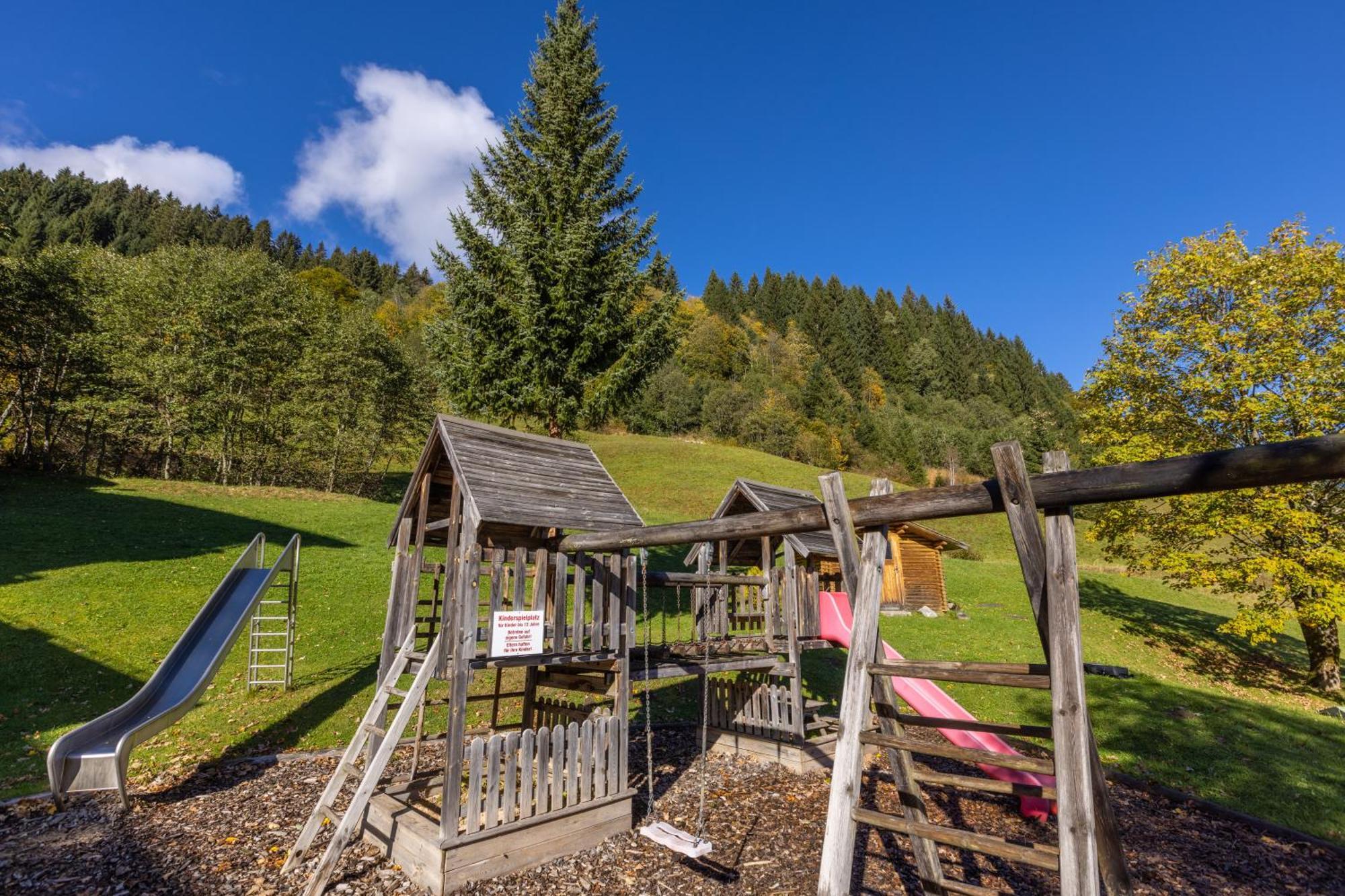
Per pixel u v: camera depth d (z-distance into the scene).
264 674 11.88
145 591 14.42
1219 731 11.55
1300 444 2.92
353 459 36.69
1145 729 11.53
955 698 13.23
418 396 39.03
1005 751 8.62
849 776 4.14
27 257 27.91
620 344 15.66
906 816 4.53
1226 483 3.12
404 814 6.33
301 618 14.65
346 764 6.29
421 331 15.62
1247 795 8.91
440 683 12.26
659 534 6.00
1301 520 14.60
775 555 11.55
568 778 6.59
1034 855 3.49
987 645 17.20
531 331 14.34
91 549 16.52
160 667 9.42
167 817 6.93
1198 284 17.67
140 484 25.66
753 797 8.13
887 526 4.58
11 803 7.03
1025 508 3.76
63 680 10.35
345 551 20.17
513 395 14.83
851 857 3.99
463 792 7.14
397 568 7.85
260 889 5.52
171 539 18.48
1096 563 33.50
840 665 15.99
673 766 9.36
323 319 37.62
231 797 7.50
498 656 6.20
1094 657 16.97
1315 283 15.73
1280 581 15.26
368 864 6.05
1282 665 17.75
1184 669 16.78
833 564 11.84
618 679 7.26
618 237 16.72
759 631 11.61
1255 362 16.05
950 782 4.20
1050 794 3.59
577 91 16.77
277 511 24.50
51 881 5.52
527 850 6.06
